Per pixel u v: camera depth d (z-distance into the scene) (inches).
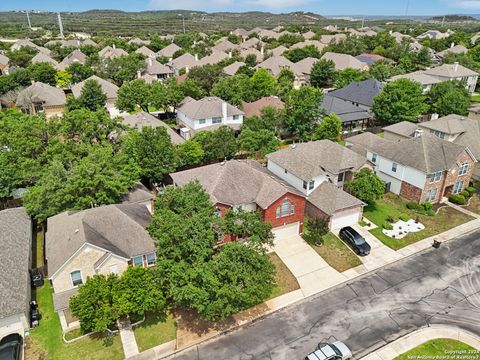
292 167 1701.5
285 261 1386.6
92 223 1208.2
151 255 1226.6
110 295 1024.9
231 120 2532.0
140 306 1041.5
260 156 2118.6
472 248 1461.6
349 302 1198.9
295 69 4185.5
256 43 5940.0
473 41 5915.4
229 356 1014.4
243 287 1079.6
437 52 5551.2
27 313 1096.8
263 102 2694.4
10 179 1544.0
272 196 1433.3
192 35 6796.3
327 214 1528.1
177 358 1010.1
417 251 1448.1
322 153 1845.5
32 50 5027.1
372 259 1402.6
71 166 1542.8
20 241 1312.7
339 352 991.6
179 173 1636.3
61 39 6806.1
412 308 1171.3
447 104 2694.4
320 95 2402.8
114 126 1813.5
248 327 1111.0
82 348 1034.7
